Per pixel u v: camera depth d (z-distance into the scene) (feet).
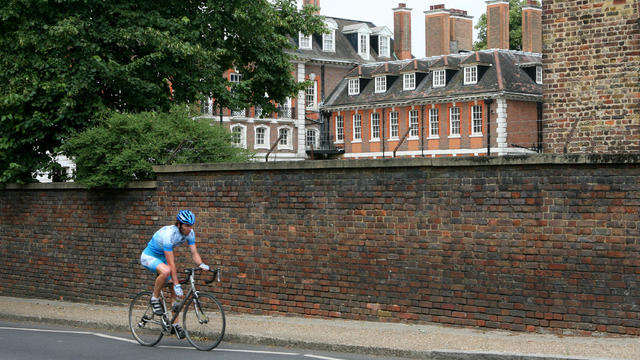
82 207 57.77
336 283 44.78
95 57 65.67
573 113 52.95
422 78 231.30
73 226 58.39
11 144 64.18
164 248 38.24
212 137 61.98
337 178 44.80
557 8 53.52
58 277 59.47
